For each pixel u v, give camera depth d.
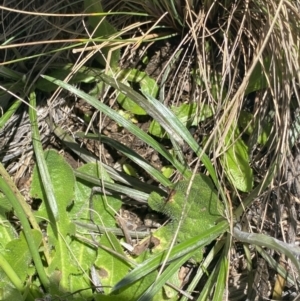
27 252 0.41
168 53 0.48
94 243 0.43
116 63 0.47
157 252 0.42
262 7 0.42
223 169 0.42
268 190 0.42
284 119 0.41
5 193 0.40
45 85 0.47
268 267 0.44
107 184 0.44
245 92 0.44
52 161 0.44
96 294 0.41
